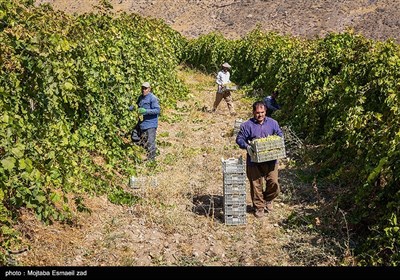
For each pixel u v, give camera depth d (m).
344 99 9.44
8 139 5.59
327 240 6.43
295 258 6.11
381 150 6.55
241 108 16.34
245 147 7.30
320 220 7.04
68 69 7.90
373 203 6.21
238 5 60.91
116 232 6.62
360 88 8.86
